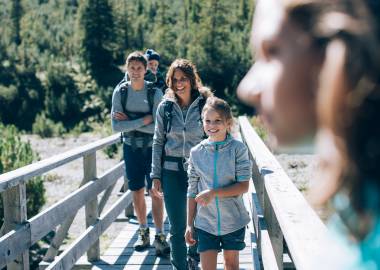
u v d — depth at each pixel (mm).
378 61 508
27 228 3455
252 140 4871
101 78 52656
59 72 44875
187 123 4016
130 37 56312
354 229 541
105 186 5430
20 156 11430
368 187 521
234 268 3518
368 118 510
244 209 3506
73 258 4430
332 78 516
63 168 19453
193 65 4082
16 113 42656
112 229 10602
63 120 42562
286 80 556
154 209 5191
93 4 55312
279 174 2848
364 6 523
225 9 53500
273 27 562
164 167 4082
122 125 4922
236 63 50594
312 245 1348
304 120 556
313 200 559
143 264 5125
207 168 3445
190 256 4191
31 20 58375
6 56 45812
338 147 520
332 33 523
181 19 58969
